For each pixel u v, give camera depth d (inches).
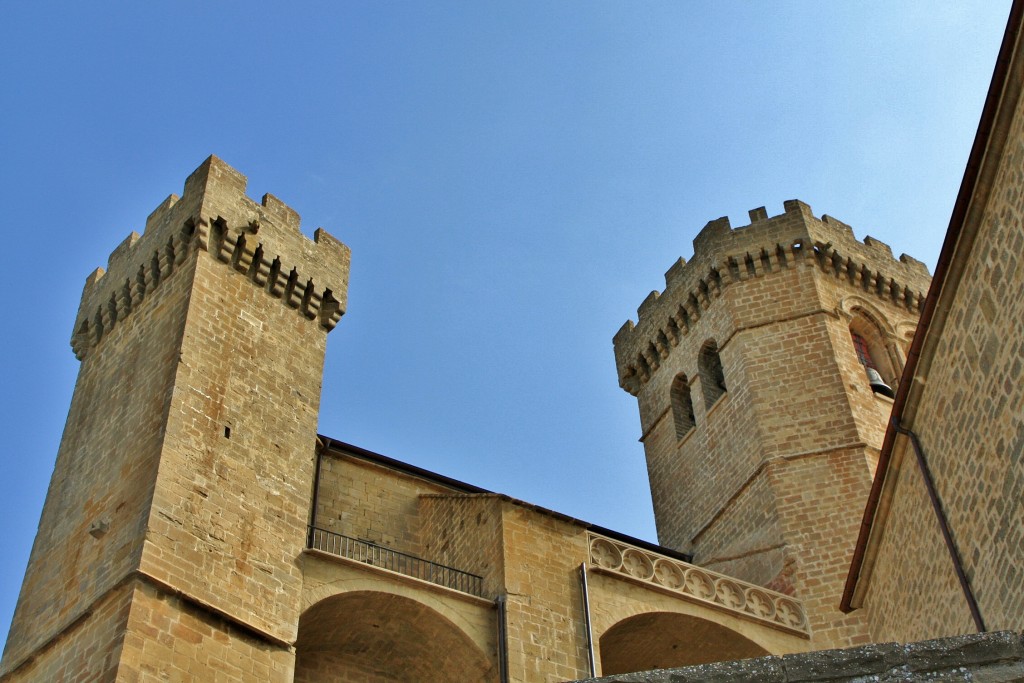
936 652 423.8
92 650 992.9
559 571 1258.6
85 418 1339.8
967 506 839.7
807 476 1588.3
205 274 1325.0
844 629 1398.9
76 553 1141.1
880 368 1840.6
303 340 1385.3
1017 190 720.3
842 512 1528.1
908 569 1002.7
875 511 1043.9
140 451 1159.0
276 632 1067.9
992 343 770.8
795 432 1644.9
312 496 1320.1
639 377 2066.9
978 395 804.0
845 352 1750.7
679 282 2001.7
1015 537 762.2
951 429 857.5
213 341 1266.0
